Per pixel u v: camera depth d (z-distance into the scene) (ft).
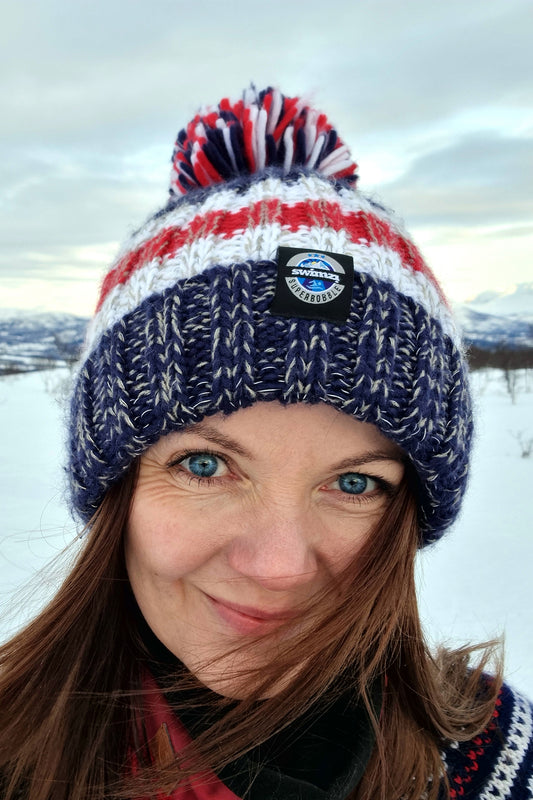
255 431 0.78
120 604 1.04
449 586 3.67
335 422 0.79
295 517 0.83
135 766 0.96
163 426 0.80
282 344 0.76
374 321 0.79
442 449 0.86
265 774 0.87
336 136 1.06
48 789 0.95
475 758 1.02
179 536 0.86
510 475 6.74
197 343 0.78
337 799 0.86
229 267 0.79
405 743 0.99
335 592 0.90
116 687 1.02
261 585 0.84
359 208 0.90
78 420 0.92
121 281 0.91
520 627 3.13
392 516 0.92
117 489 0.93
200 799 0.88
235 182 0.92
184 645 0.93
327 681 0.90
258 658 0.90
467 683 1.17
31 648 1.03
